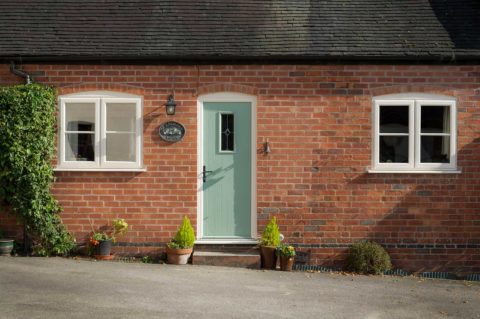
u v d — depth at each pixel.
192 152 10.70
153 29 11.05
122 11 11.40
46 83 10.70
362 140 10.66
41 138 10.29
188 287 8.66
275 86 10.69
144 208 10.69
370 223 10.65
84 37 10.88
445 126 10.74
